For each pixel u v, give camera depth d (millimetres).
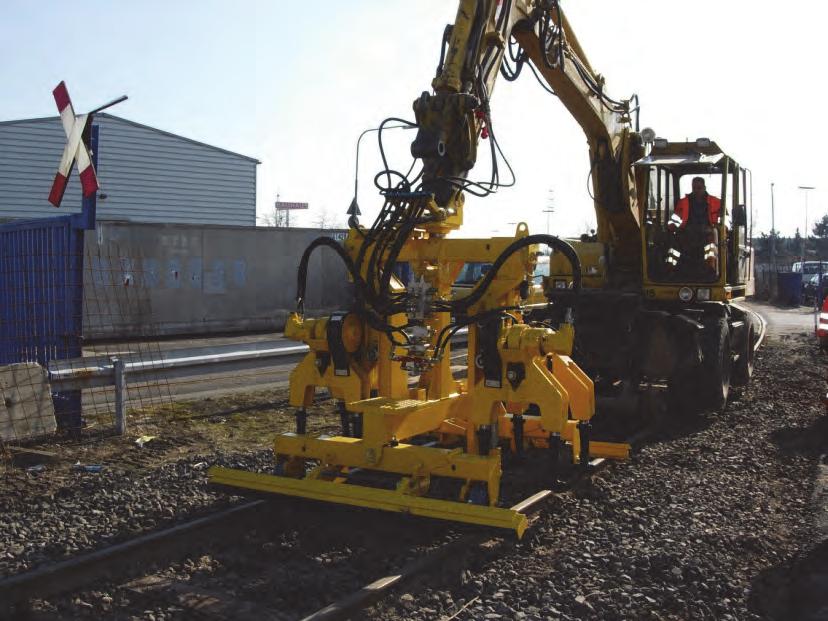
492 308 5965
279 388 11992
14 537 5449
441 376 6445
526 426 7012
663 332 9953
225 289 20578
